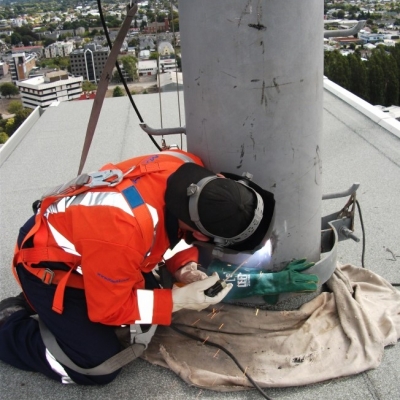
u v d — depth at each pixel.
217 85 1.73
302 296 2.11
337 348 1.96
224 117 1.77
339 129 4.53
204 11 1.64
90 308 1.67
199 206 1.48
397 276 2.51
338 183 3.58
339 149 4.14
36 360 1.91
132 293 1.72
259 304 2.06
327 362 1.92
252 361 1.95
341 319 2.05
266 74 1.68
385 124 4.46
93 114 2.06
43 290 1.83
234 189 1.49
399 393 1.82
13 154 4.48
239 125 1.77
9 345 1.98
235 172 1.85
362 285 2.29
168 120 5.00
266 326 2.04
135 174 1.64
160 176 1.64
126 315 1.69
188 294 1.74
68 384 1.95
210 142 1.84
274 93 1.71
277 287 1.92
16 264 1.90
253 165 1.83
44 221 1.77
